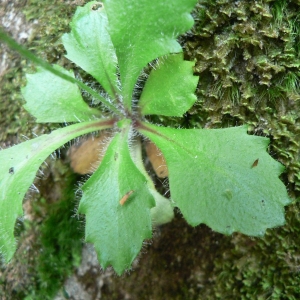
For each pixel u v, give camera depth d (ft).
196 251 0.31
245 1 0.27
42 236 0.34
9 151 0.29
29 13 0.34
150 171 0.32
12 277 0.35
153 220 0.28
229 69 0.28
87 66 0.28
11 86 0.34
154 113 0.28
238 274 0.30
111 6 0.25
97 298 0.33
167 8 0.24
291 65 0.27
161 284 0.32
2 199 0.27
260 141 0.25
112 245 0.26
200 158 0.26
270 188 0.24
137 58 0.26
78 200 0.33
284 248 0.28
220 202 0.25
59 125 0.33
